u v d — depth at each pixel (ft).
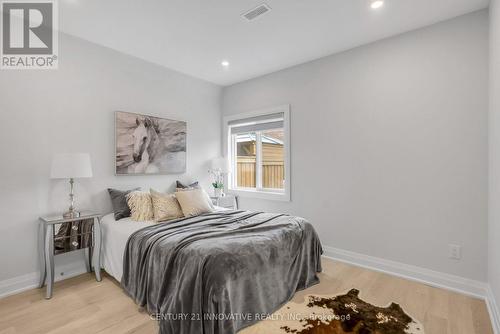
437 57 8.18
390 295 7.58
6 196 7.64
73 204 8.99
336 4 7.32
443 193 8.13
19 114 7.87
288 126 11.82
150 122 11.18
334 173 10.47
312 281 8.33
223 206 12.91
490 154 7.04
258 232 7.30
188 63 11.44
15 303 7.10
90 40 9.34
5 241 7.61
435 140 8.24
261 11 7.66
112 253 8.40
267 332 5.86
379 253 9.37
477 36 7.55
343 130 10.19
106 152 9.87
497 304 6.14
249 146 14.25
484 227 7.47
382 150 9.27
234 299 5.67
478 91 7.54
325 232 10.77
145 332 5.86
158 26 8.45
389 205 9.14
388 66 9.11
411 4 7.30
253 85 13.26
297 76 11.59
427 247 8.41
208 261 5.56
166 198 9.57
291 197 11.84
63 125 8.75
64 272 8.77
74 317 6.44
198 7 7.44
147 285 6.64
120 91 10.28
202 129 13.60
